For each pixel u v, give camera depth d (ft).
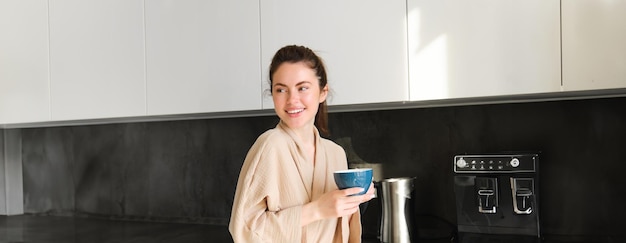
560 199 6.59
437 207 7.12
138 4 7.64
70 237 7.67
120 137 9.21
